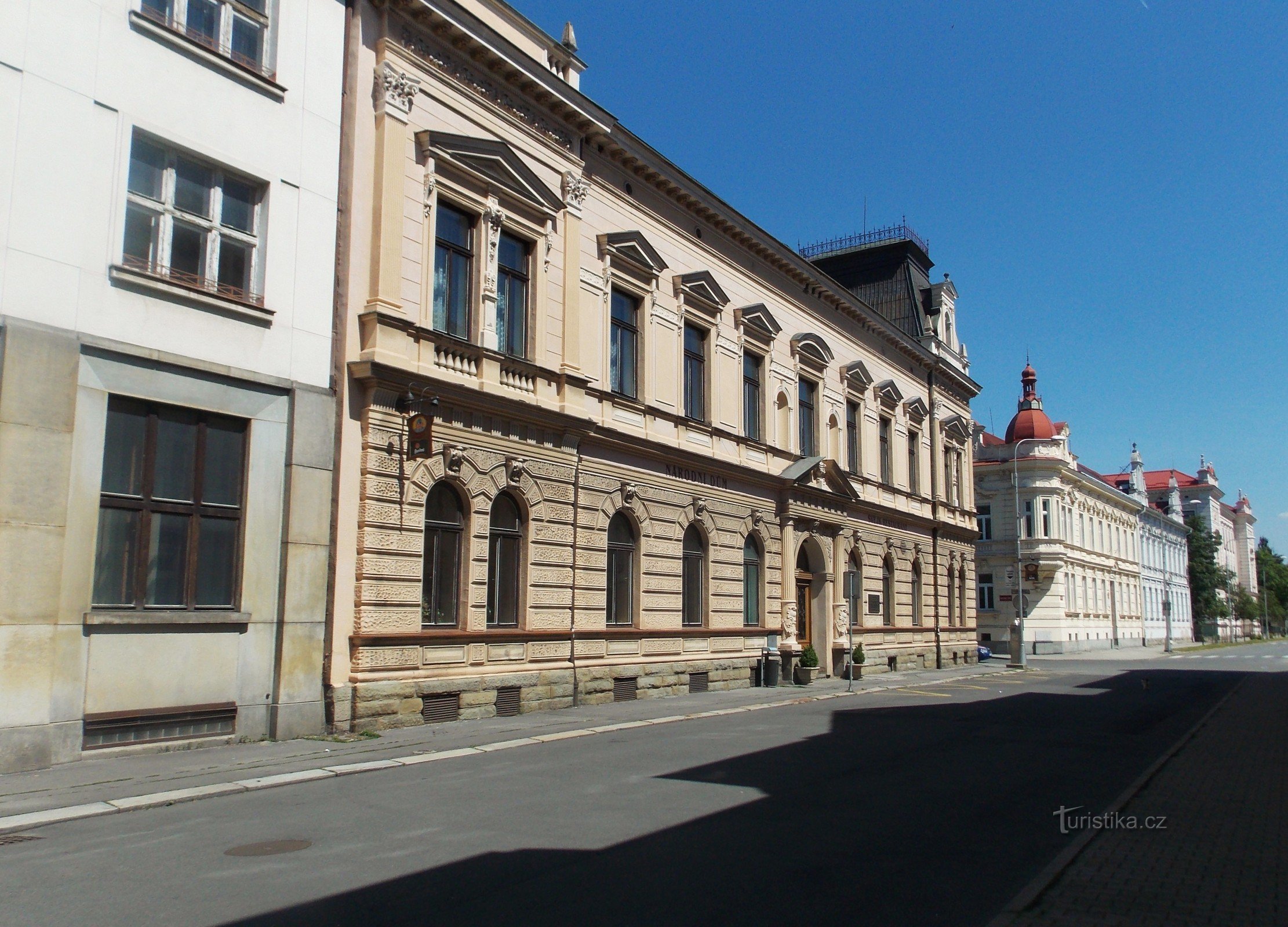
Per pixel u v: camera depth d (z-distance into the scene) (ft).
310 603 50.03
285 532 49.42
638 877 25.41
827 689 87.76
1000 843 30.19
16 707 38.58
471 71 62.03
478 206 61.52
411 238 56.95
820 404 104.42
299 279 51.29
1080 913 22.44
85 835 29.78
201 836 29.55
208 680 45.85
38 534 39.55
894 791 38.14
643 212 79.05
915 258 142.20
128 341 43.55
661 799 35.50
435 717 55.52
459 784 38.09
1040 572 207.31
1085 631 227.61
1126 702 81.10
